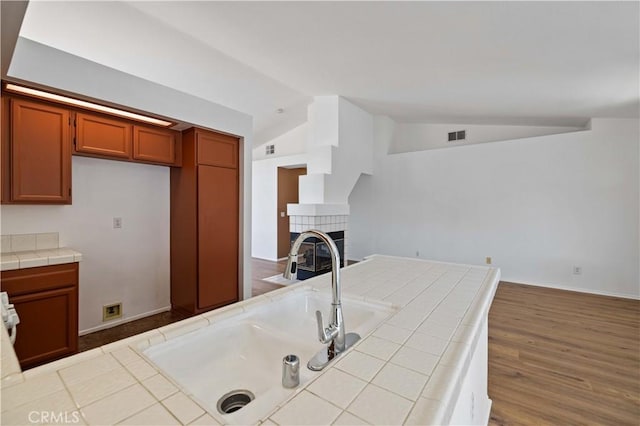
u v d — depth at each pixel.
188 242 3.12
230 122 3.28
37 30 2.69
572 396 1.94
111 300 2.88
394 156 5.86
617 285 3.96
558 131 4.89
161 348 0.87
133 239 3.04
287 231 6.63
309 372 0.85
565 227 4.26
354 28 2.38
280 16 2.33
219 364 1.01
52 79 2.03
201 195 3.07
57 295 2.15
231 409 0.91
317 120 5.04
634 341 2.71
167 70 3.63
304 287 1.39
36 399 0.57
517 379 2.13
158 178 3.24
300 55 3.09
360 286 1.40
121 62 3.38
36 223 2.42
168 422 0.52
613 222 3.96
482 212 4.93
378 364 0.70
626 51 2.16
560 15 1.80
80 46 3.00
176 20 2.54
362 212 6.31
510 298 3.88
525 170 4.54
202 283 3.10
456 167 5.18
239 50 3.06
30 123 2.15
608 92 3.02
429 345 0.80
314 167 5.00
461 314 1.04
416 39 2.40
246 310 1.12
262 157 7.23
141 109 2.51
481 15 1.92
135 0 2.27
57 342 2.15
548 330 2.94
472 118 5.01
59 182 2.28
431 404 0.56
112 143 2.60
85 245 2.70
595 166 4.05
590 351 2.53
